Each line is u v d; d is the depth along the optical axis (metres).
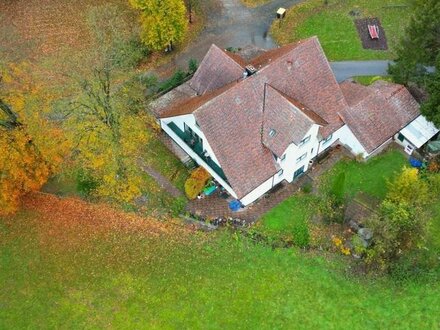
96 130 52.06
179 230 53.31
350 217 53.91
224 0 76.25
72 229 53.53
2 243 52.75
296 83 54.59
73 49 69.31
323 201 54.41
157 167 57.88
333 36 71.50
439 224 53.50
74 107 52.38
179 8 64.62
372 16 73.62
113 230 53.44
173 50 70.06
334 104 56.38
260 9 75.19
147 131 59.12
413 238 48.31
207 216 54.00
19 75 53.34
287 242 52.31
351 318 48.09
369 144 56.38
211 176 55.81
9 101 49.97
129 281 50.34
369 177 57.19
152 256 51.78
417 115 59.00
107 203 55.03
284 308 48.66
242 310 48.59
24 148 51.09
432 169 56.38
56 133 51.78
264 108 52.47
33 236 53.12
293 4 75.56
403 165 58.00
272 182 54.75
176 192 55.97
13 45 61.62
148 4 62.78
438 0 54.12
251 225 53.50
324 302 48.94
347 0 75.56
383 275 50.22
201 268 51.00
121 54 57.94
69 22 73.06
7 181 51.56
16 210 54.56
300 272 50.59
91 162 52.84
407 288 49.47
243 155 51.50
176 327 47.75
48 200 55.34
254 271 50.72
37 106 51.59
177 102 60.41
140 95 59.34
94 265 51.31
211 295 49.44
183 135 56.41
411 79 59.88
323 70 55.97
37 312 48.75
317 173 57.56
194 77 59.12
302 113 50.41
